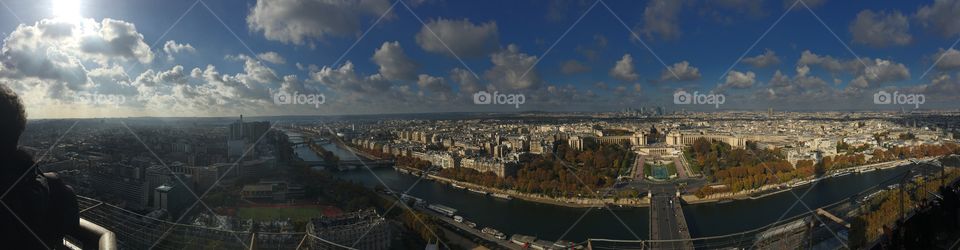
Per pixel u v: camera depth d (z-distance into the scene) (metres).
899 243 192.88
